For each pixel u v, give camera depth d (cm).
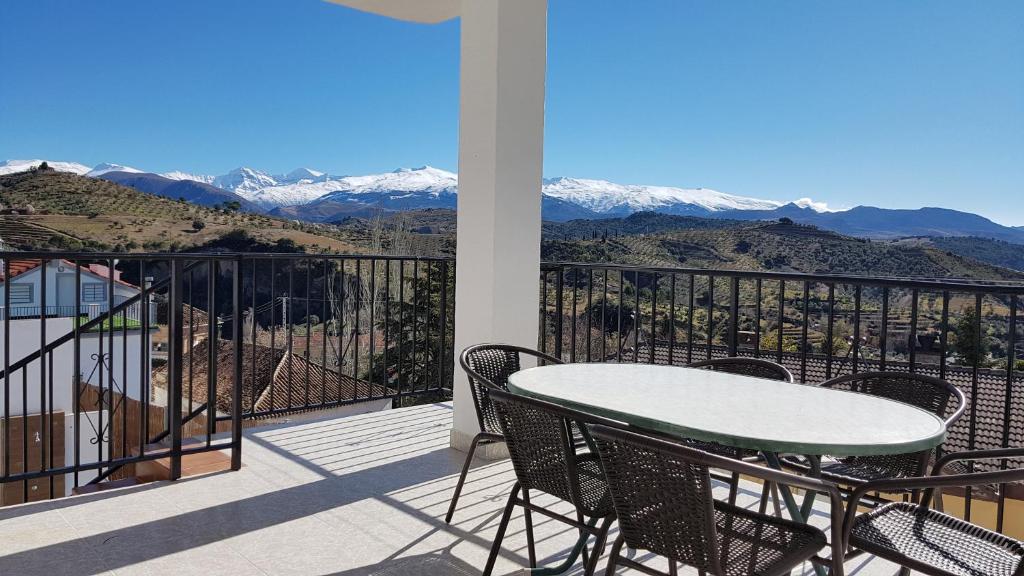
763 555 174
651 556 274
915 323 310
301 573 256
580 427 242
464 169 402
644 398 226
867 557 278
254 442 430
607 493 221
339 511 317
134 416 657
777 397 229
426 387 551
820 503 338
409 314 1221
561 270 484
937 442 184
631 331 589
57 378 873
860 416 205
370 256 500
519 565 264
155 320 395
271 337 468
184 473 367
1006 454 206
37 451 736
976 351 295
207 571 255
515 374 267
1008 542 188
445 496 339
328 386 896
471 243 400
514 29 387
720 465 156
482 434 300
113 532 288
